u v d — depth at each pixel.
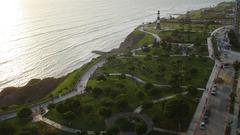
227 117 168.25
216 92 198.38
